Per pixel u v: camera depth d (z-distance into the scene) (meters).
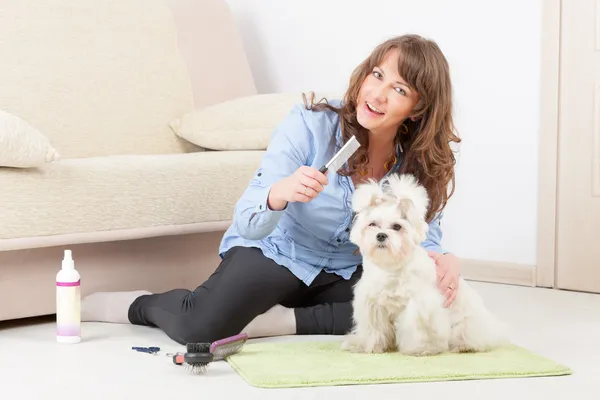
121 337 2.47
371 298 2.15
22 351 2.30
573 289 3.37
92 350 2.31
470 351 2.20
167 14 3.66
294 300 2.49
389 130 2.25
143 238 2.86
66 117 3.31
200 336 2.28
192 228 2.85
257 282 2.31
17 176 2.50
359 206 2.07
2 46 3.23
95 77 3.40
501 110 3.50
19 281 2.63
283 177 2.25
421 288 2.10
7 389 1.94
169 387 1.94
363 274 2.16
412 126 2.29
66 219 2.59
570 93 3.33
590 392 1.89
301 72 4.10
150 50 3.56
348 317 2.46
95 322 2.68
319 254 2.42
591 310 2.93
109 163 2.73
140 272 2.87
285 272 2.36
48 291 2.68
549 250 3.41
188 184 2.83
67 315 2.39
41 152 2.49
